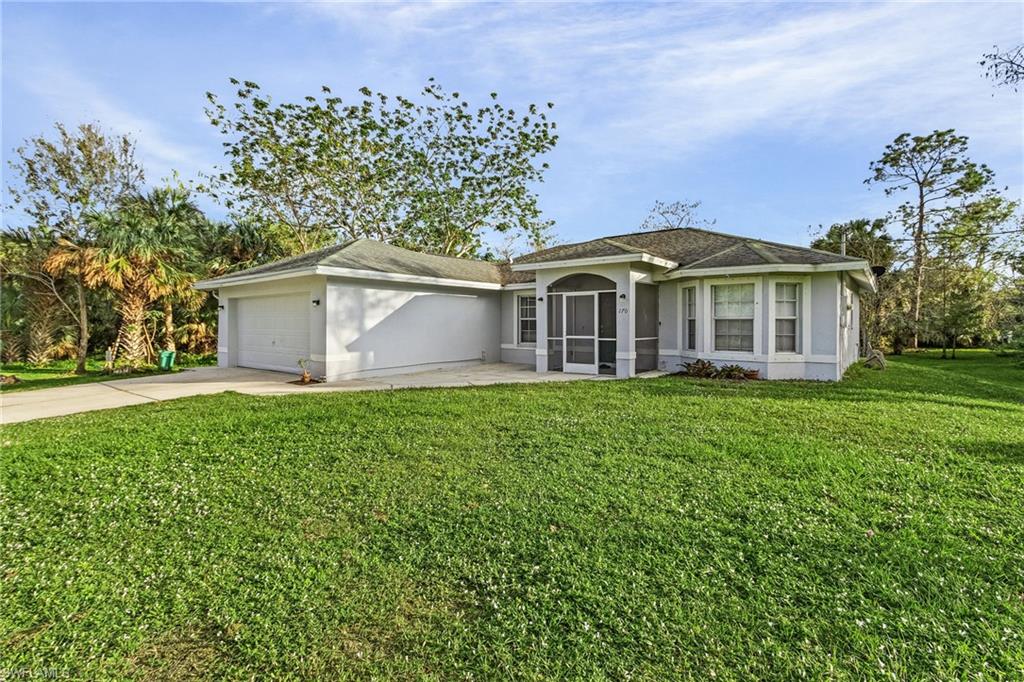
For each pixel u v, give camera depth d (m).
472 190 26.00
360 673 2.24
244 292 15.15
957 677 2.15
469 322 15.96
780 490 4.21
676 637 2.43
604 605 2.68
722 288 12.23
